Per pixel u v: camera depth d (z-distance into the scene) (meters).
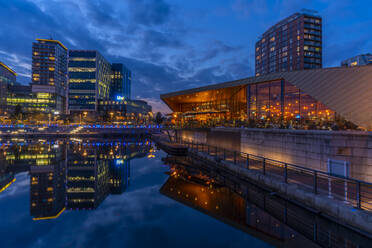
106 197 12.72
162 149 36.81
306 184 10.00
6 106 151.75
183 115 45.72
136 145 46.03
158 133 78.75
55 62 172.88
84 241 7.55
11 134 71.25
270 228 7.75
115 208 10.95
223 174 16.17
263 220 8.45
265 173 12.30
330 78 17.41
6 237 7.98
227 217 8.88
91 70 171.62
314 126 19.30
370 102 14.95
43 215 10.16
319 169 11.66
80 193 13.70
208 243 6.95
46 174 18.84
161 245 7.07
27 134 73.31
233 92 34.78
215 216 9.05
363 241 6.55
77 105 168.62
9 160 25.84
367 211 6.84
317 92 18.50
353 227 6.91
